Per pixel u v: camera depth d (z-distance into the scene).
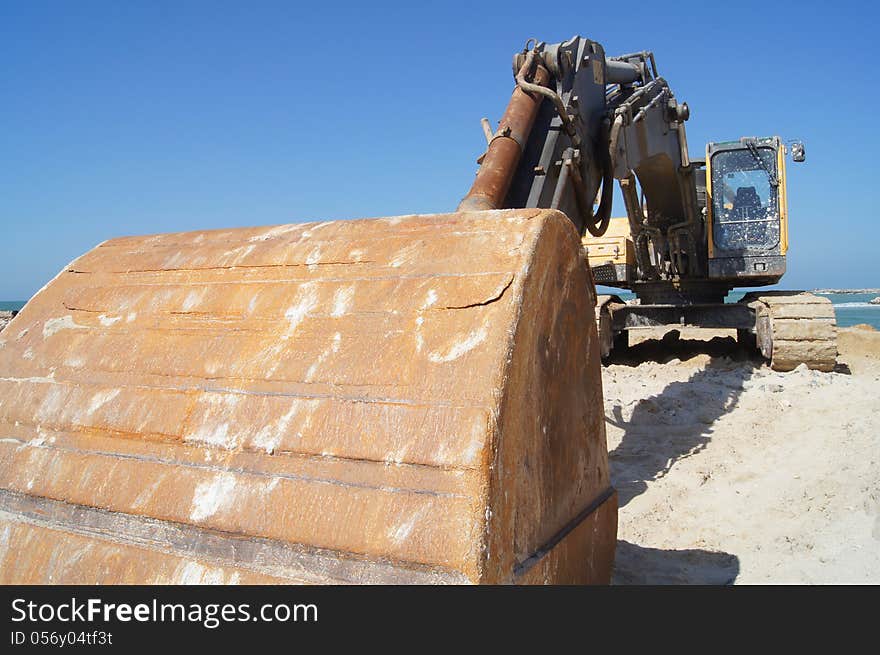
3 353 3.38
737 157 11.85
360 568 2.13
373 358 2.52
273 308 2.92
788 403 8.01
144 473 2.61
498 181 5.52
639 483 6.22
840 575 4.21
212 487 2.46
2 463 2.91
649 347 14.90
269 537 2.28
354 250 3.04
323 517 2.24
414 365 2.44
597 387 3.51
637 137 8.06
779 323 10.65
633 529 5.29
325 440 2.38
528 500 2.51
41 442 2.91
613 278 13.54
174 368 2.88
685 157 10.10
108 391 2.94
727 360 11.91
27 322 3.51
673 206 11.05
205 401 2.69
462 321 2.50
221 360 2.81
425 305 2.61
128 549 2.47
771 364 10.84
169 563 2.38
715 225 11.93
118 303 3.38
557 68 6.25
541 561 2.51
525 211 2.91
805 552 4.61
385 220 3.21
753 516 5.33
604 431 3.61
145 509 2.52
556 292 2.89
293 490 2.33
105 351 3.12
